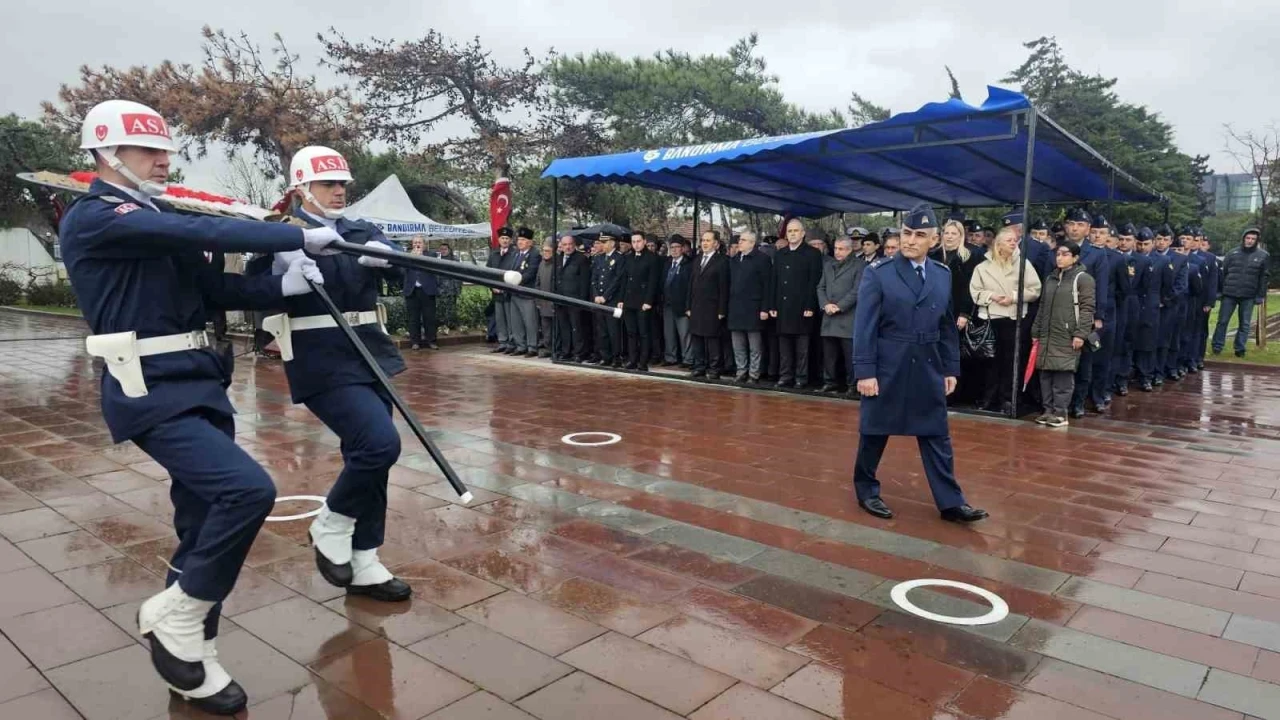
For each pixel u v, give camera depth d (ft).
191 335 8.50
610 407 25.23
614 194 60.13
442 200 71.92
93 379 29.07
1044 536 13.83
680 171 32.12
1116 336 28.43
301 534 13.43
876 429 14.51
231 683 8.41
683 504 15.33
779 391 28.55
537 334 38.17
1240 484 17.07
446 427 22.00
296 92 63.57
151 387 8.14
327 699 8.51
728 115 58.39
